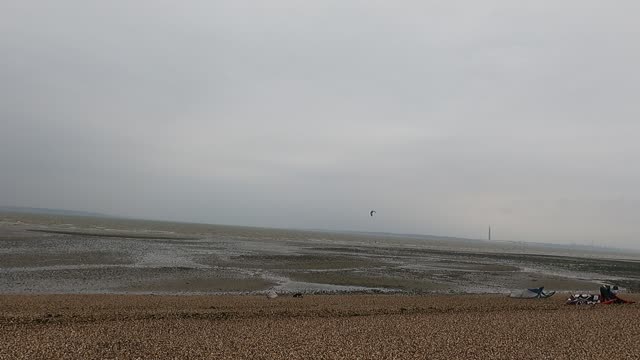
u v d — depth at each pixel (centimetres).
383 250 8800
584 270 6462
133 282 3125
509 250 14750
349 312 2283
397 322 2044
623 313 2472
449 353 1568
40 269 3434
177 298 2516
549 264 7331
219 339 1634
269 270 4184
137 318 1930
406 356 1516
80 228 10038
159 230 12444
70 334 1611
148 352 1457
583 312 2467
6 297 2284
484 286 3897
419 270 4956
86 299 2341
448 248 12500
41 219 14462
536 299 3005
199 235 10800
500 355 1563
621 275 6028
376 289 3438
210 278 3484
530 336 1844
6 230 7144
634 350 1680
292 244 9131
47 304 2144
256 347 1550
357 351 1548
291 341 1642
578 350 1655
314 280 3722
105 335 1625
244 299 2586
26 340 1504
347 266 4922
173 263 4306
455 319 2162
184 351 1480
